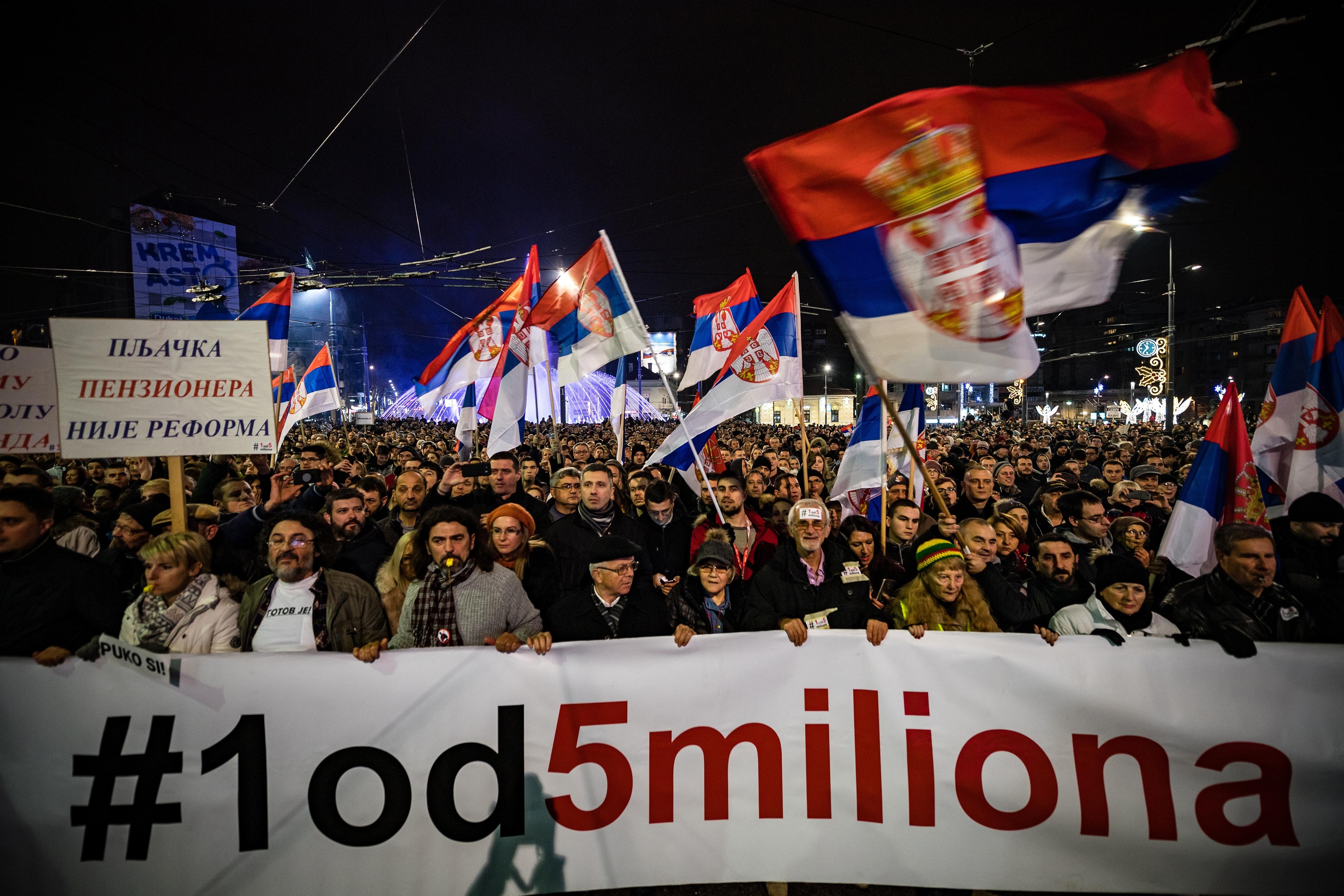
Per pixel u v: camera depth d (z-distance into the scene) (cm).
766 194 329
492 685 340
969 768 341
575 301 675
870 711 346
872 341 322
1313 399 483
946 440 1800
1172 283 2784
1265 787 329
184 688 325
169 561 344
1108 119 306
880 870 341
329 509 496
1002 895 355
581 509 531
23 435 440
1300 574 409
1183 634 341
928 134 312
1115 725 336
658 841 343
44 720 319
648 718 346
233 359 401
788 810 346
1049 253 317
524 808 339
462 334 873
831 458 1288
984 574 396
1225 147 302
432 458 1200
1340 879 323
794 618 372
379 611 369
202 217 5766
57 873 317
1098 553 510
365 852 330
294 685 331
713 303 796
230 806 325
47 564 342
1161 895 330
